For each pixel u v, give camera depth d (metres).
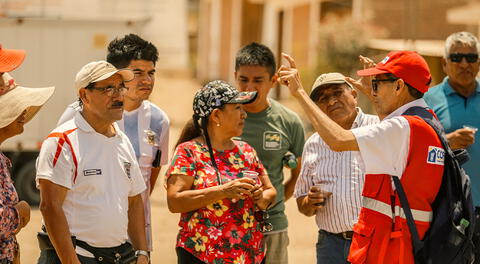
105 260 4.95
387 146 4.71
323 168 5.94
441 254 4.69
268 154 6.25
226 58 35.88
